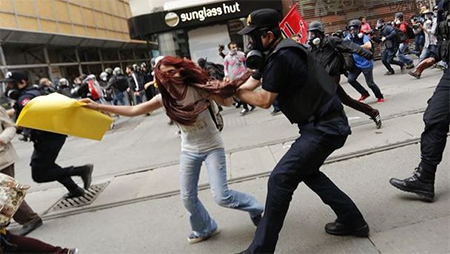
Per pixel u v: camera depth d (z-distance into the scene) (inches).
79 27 716.0
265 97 103.9
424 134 130.0
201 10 575.2
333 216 135.4
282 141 235.3
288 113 110.0
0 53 508.1
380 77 422.6
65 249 119.4
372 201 140.2
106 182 220.4
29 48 585.9
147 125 417.4
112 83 520.1
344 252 113.3
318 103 105.7
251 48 108.0
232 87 109.6
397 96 298.0
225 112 388.8
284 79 103.0
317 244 120.1
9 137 157.8
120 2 930.1
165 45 601.9
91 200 194.1
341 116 109.1
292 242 123.8
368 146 194.1
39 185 236.8
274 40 106.0
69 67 697.6
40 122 119.5
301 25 220.4
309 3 618.8
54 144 183.6
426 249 107.0
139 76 563.5
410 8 638.5
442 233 112.8
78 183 228.5
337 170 174.6
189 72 113.6
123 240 147.2
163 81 111.7
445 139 127.9
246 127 295.6
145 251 135.8
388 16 641.0
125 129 412.2
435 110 126.3
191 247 133.0
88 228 163.6
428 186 130.4
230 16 577.0
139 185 206.4
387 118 239.9
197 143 122.0
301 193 157.1
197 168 125.0
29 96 168.6
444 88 126.7
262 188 171.9
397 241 113.2
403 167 164.4
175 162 238.7
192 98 115.7
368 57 215.3
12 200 105.0
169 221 156.3
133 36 605.6
